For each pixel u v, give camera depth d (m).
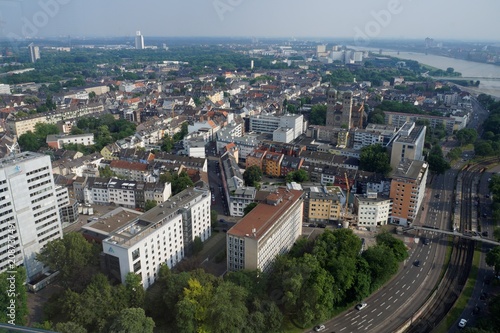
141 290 195.50
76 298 185.62
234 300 183.75
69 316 184.75
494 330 194.25
